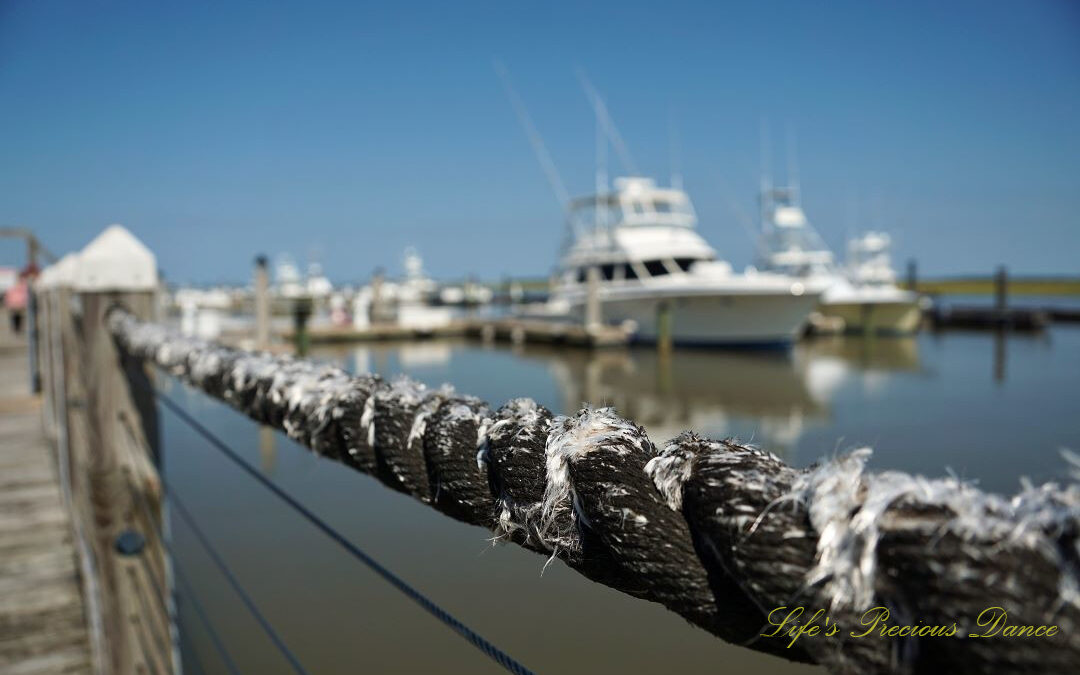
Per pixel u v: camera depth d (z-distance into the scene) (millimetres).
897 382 18547
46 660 3207
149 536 3756
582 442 757
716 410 15281
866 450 547
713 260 27031
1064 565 414
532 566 5121
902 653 478
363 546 5559
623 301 27016
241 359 1861
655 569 653
